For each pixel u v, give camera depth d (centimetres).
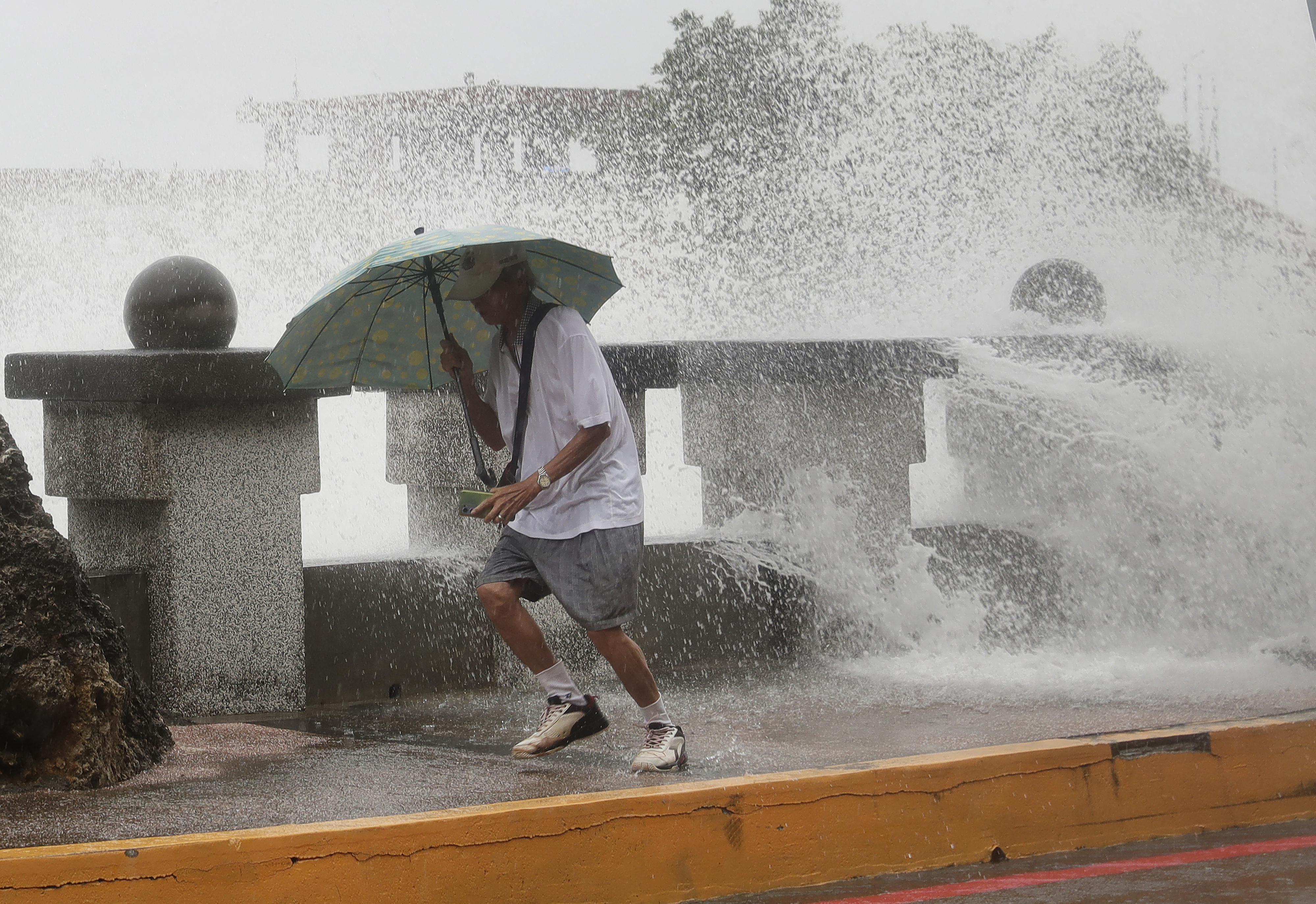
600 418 858
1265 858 862
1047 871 835
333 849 710
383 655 1214
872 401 1412
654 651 1336
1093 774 902
